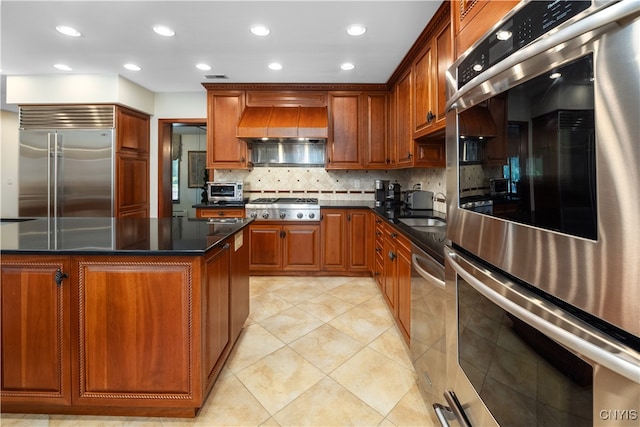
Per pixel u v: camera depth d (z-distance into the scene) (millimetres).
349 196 4141
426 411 1522
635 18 432
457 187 1070
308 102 3686
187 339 1404
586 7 508
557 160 594
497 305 825
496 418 839
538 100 645
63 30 2436
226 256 1820
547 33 599
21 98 3494
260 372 1819
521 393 733
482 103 884
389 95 3652
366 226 3545
